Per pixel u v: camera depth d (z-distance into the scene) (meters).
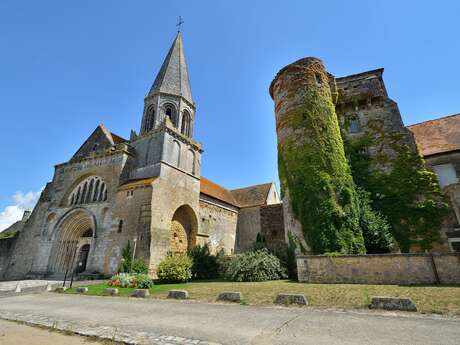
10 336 5.99
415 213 17.52
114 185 24.16
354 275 12.05
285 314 7.16
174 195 24.36
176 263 17.41
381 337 4.99
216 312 7.78
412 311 6.86
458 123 20.70
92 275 19.91
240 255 17.30
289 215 18.02
